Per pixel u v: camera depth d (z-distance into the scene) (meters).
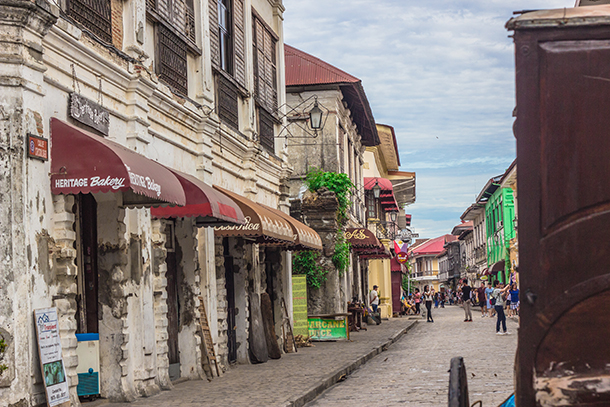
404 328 28.66
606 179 3.98
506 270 53.22
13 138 7.34
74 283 8.39
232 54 15.55
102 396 9.48
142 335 10.07
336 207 23.94
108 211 9.68
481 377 12.53
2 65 7.35
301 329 19.70
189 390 10.73
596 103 4.01
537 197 4.04
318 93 26.56
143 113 10.47
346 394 11.07
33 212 7.57
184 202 9.37
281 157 19.72
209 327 12.70
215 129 13.67
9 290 7.18
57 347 7.81
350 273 31.05
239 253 15.52
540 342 3.98
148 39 11.12
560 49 4.06
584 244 3.97
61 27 8.14
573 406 3.86
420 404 9.72
